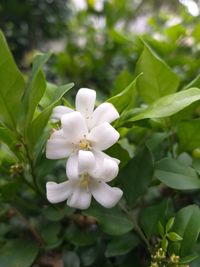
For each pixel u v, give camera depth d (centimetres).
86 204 10
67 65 27
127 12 35
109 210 11
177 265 9
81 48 30
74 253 12
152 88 12
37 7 50
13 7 49
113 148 11
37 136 10
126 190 11
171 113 10
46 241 12
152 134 13
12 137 11
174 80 12
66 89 10
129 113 11
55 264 13
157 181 12
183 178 11
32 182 13
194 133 12
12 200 13
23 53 52
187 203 14
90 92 10
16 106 11
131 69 25
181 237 10
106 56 28
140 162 11
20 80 10
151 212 11
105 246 12
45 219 14
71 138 9
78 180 10
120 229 11
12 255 11
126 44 24
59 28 46
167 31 21
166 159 11
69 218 14
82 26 36
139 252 13
